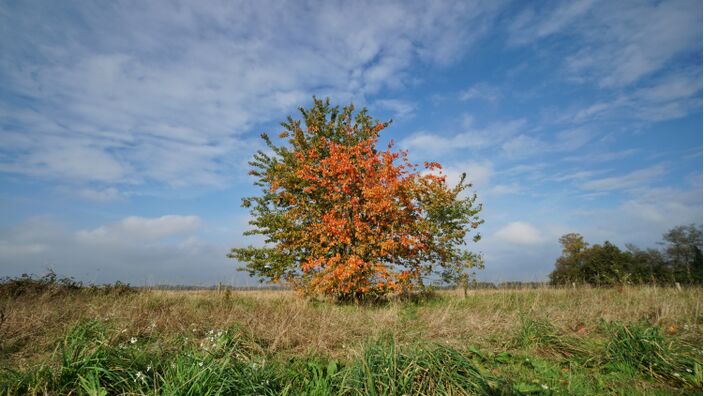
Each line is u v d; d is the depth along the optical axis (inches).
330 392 156.3
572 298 477.7
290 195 598.2
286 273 594.6
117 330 243.6
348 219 575.2
